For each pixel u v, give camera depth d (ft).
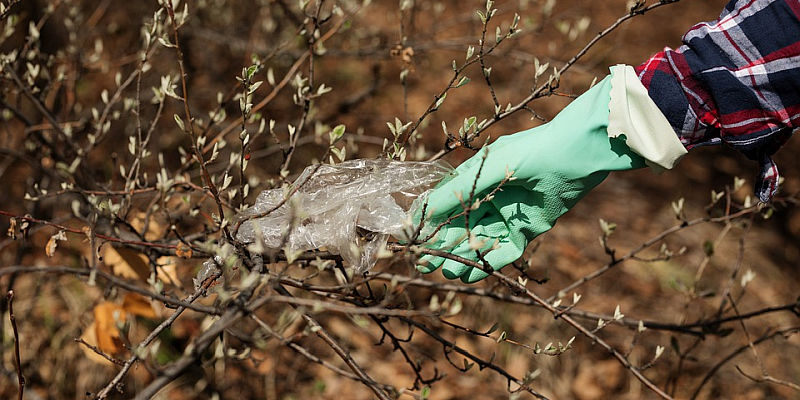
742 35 4.77
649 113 4.77
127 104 7.32
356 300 5.74
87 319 10.21
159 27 6.29
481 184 4.97
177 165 12.91
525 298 6.87
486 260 4.88
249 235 4.79
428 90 17.52
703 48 4.82
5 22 10.68
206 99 14.30
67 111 8.71
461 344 11.90
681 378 12.25
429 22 17.17
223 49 13.82
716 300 13.91
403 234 4.77
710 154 18.15
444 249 5.02
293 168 12.84
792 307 7.25
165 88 4.94
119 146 12.73
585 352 12.37
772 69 4.69
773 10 4.76
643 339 12.80
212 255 4.68
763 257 15.08
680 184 16.99
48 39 10.47
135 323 10.18
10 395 9.67
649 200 16.39
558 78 5.27
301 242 4.74
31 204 9.33
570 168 4.94
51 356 10.27
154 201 6.84
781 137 4.93
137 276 6.98
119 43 13.23
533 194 5.10
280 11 11.47
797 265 15.30
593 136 4.98
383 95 16.69
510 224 5.13
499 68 18.71
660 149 4.75
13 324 4.54
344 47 12.86
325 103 15.29
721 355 12.82
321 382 11.03
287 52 10.64
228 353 6.40
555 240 14.57
